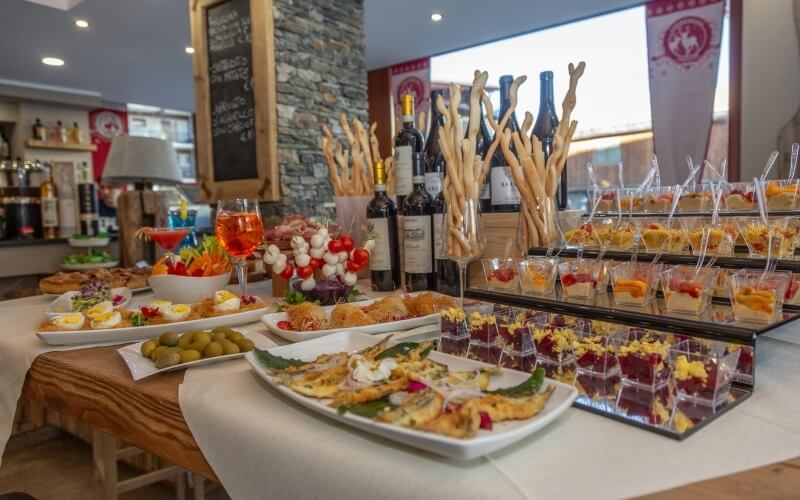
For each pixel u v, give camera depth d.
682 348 0.66
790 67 3.53
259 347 0.90
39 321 1.20
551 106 1.46
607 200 1.53
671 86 4.09
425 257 1.34
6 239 4.05
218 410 0.65
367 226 1.46
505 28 4.52
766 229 0.96
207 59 3.24
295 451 0.56
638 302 0.83
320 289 1.22
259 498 0.60
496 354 0.84
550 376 0.73
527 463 0.49
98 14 3.62
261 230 1.29
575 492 0.44
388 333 0.97
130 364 0.82
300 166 3.16
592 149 4.50
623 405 0.61
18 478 1.99
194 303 1.27
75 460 2.12
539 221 1.17
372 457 0.52
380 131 5.85
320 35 3.33
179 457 0.70
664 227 1.09
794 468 0.46
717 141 3.96
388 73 5.72
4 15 3.60
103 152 6.36
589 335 0.77
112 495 1.63
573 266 0.92
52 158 5.62
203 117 3.29
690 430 0.54
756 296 0.71
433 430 0.50
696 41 3.96
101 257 3.82
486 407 0.54
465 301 0.99
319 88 3.31
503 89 1.42
